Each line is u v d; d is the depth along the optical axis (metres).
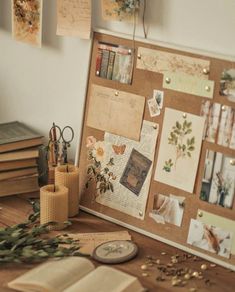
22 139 1.87
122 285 1.35
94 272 1.39
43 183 1.97
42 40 1.92
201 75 1.53
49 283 1.35
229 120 1.50
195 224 1.57
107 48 1.70
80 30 1.75
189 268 1.50
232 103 1.49
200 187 1.56
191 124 1.56
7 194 1.87
